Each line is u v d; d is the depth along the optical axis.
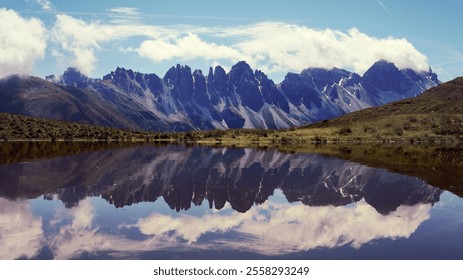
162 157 83.38
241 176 54.47
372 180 50.88
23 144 133.12
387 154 92.12
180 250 24.16
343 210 34.97
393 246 25.05
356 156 86.19
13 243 25.11
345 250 24.27
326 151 104.69
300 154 93.44
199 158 81.69
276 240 26.23
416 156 85.38
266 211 34.50
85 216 31.94
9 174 53.22
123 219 31.16
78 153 91.88
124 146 131.00
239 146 137.12
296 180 51.16
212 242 25.75
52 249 24.08
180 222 30.55
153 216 32.22
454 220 31.34
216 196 40.69
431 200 38.97
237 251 24.03
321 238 26.75
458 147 124.81
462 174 55.50
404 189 44.66
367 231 28.36
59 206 35.12
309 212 34.19
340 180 51.09
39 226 28.86
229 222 30.72
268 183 48.69
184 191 43.06
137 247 24.66
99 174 54.59
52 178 50.44
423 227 29.39
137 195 40.69
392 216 32.72
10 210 33.41
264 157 84.38
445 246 25.00
